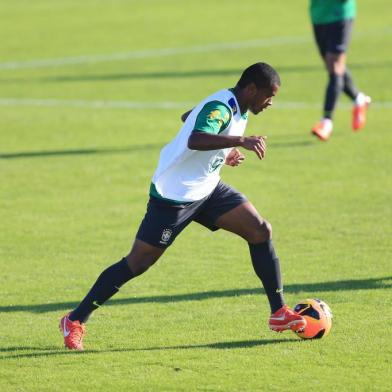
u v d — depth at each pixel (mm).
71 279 32312
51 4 133125
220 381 23094
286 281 31484
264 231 25859
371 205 41062
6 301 30094
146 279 32062
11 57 89250
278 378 23219
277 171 47438
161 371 23812
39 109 64812
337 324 27234
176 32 103562
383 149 51562
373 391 22344
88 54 90000
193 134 23703
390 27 105750
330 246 35406
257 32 102500
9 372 23953
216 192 25922
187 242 36562
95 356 25031
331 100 51594
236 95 24469
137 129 57938
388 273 32094
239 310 28781
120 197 43344
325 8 51312
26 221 39625
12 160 50625
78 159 50656
